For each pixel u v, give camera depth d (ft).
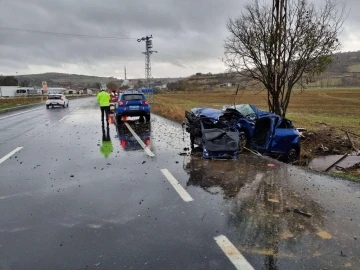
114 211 15.44
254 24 38.37
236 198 17.21
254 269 10.50
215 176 21.56
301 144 40.86
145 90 108.27
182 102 147.74
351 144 38.83
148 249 11.80
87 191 18.47
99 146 33.14
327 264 10.80
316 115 90.48
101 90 44.83
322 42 36.11
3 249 11.87
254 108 35.01
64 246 12.08
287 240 12.46
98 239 12.62
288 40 36.94
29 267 10.71
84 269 10.58
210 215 14.92
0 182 20.25
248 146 31.86
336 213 15.08
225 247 11.89
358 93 266.57
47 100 106.73
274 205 16.16
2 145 33.73
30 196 17.62
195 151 30.37
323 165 31.12
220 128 29.96
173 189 18.78
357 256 11.31
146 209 15.69
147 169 23.52
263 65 38.91
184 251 11.64
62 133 43.29
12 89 284.82
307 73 38.52
